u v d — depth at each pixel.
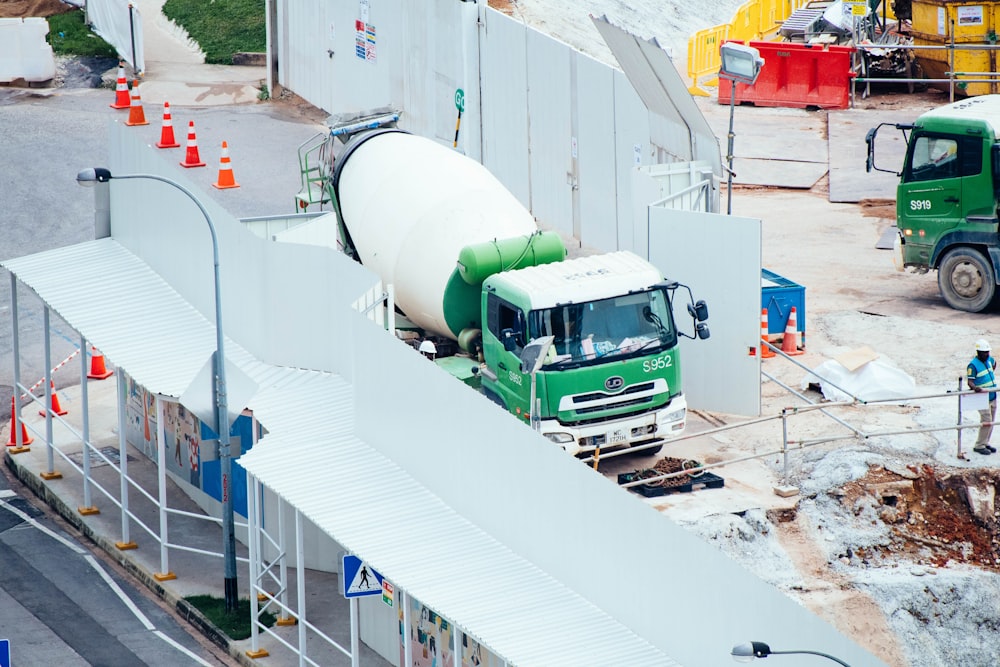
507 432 50.91
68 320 70.75
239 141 109.94
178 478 73.12
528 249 68.31
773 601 42.09
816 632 41.25
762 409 69.38
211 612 62.03
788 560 59.28
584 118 86.31
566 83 87.38
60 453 71.81
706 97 116.81
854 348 74.06
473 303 70.69
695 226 68.00
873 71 117.06
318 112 117.00
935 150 76.75
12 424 76.38
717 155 74.81
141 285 74.25
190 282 72.12
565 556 49.34
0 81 121.31
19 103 117.44
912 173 77.62
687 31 130.25
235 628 60.84
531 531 50.69
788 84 113.31
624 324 62.41
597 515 47.59
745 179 99.44
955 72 110.94
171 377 65.25
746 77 72.81
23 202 100.00
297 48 117.62
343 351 64.62
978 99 79.38
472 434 52.75
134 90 117.69
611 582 47.56
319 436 60.28
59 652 59.28
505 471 51.41
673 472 62.84
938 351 73.06
